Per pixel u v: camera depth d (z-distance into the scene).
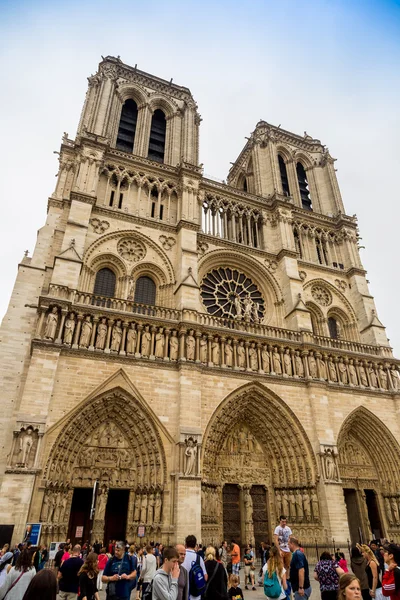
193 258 44.47
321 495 35.94
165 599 8.98
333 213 62.94
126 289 41.81
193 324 38.12
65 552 22.52
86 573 12.55
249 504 36.38
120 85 59.81
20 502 26.41
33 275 39.59
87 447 32.38
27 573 10.38
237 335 40.31
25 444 28.02
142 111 59.09
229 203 54.38
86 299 36.94
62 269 36.72
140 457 33.09
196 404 34.59
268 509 37.31
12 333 35.78
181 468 31.44
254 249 51.31
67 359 32.69
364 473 42.47
